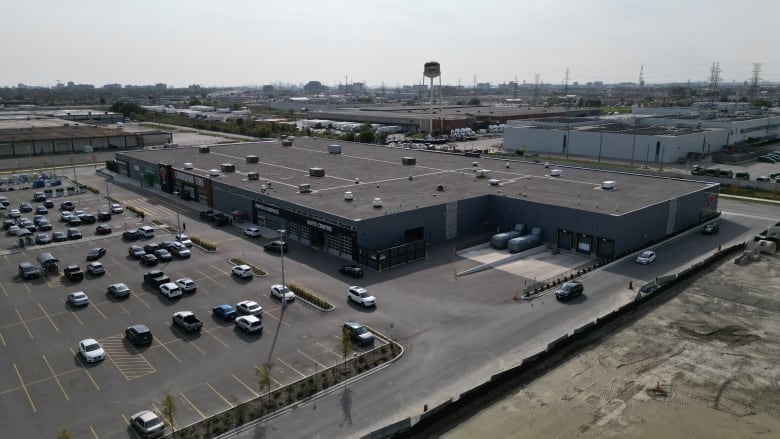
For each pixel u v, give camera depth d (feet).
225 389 130.21
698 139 475.31
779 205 315.78
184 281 189.78
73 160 488.85
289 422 117.80
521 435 117.70
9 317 169.78
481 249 235.20
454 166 347.56
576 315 169.48
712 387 135.33
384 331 158.92
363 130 615.98
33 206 322.75
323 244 235.81
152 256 217.77
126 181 397.60
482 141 631.15
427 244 240.32
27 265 204.54
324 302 177.47
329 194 266.16
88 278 203.00
